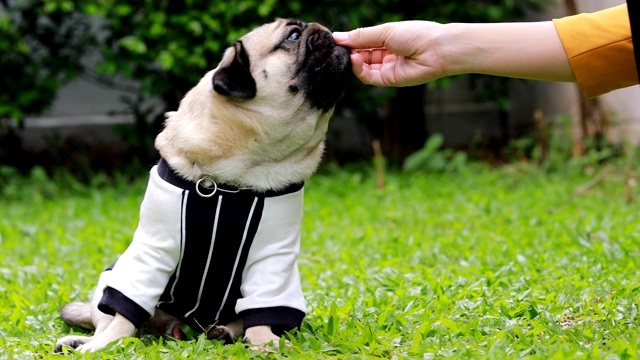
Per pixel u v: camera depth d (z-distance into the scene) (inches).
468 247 99.4
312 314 78.5
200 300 72.9
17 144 158.1
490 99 166.7
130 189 145.7
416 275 87.4
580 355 64.4
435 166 154.8
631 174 135.4
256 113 70.8
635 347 65.3
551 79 70.6
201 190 71.0
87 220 122.8
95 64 167.6
